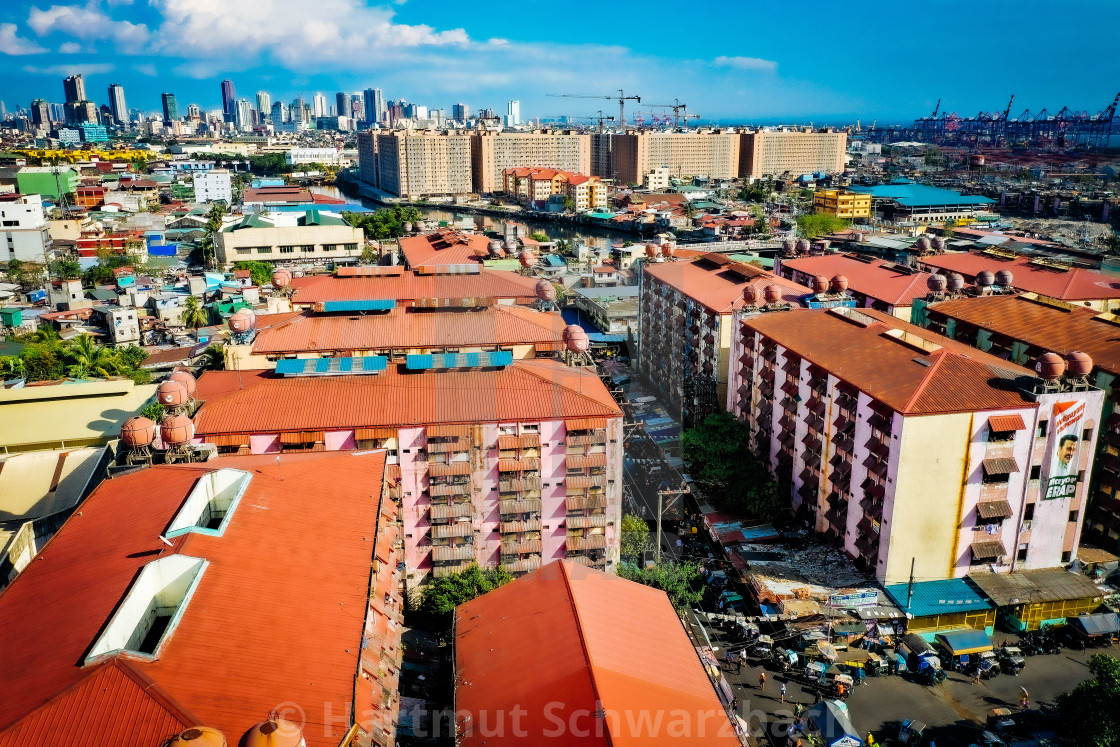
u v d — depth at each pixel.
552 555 103.94
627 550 110.62
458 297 153.62
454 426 98.06
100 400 117.56
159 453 85.25
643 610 80.38
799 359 121.12
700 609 104.06
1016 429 98.50
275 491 73.75
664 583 98.88
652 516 125.25
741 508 122.31
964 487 100.44
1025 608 100.50
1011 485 102.06
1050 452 102.00
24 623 56.91
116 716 47.12
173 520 64.81
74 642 52.44
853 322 125.75
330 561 67.31
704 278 170.25
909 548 101.31
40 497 96.00
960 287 166.12
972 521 102.19
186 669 51.47
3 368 161.50
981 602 99.25
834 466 112.88
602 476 102.31
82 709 47.28
